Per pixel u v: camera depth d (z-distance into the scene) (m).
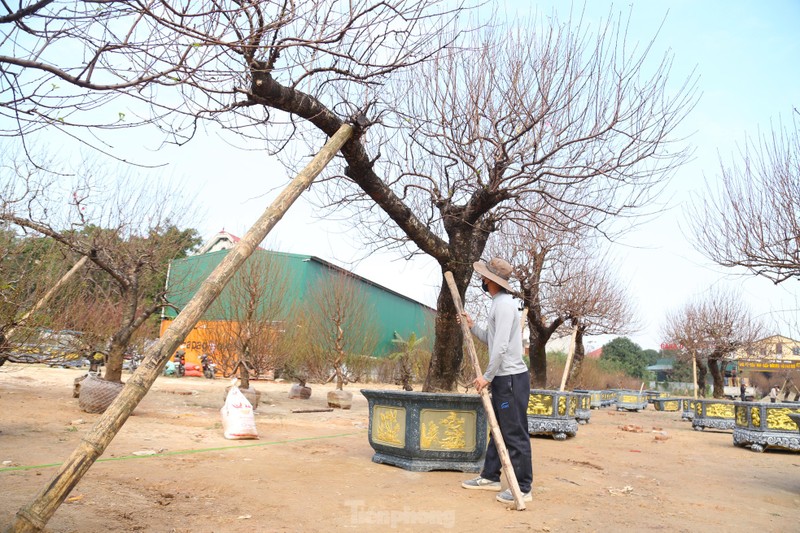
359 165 5.56
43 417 7.73
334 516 3.77
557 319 14.50
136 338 15.21
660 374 55.25
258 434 7.68
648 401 24.64
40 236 8.09
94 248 8.63
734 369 35.78
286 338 16.88
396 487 4.75
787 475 7.01
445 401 5.57
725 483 6.12
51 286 7.53
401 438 5.61
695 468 7.18
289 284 17.95
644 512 4.41
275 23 3.40
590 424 14.00
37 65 2.78
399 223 6.20
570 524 3.90
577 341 18.33
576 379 18.34
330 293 18.88
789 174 9.27
